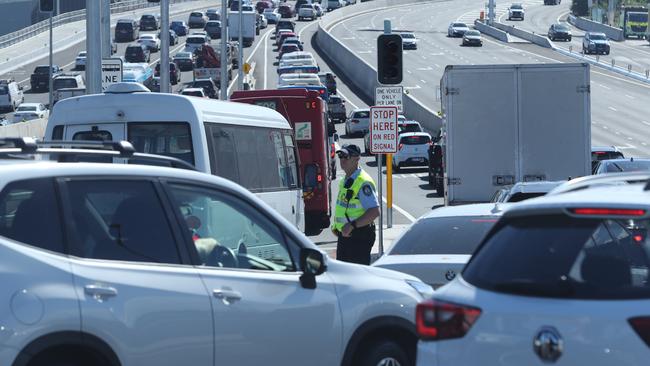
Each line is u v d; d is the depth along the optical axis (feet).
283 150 179.01
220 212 77.25
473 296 54.60
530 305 52.44
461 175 207.72
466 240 110.83
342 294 77.36
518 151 206.59
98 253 66.39
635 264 73.61
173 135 145.48
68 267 64.23
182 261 69.82
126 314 65.46
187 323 68.18
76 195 66.85
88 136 147.13
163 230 69.77
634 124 591.78
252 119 166.30
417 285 85.25
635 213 52.16
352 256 139.85
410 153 452.76
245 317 71.15
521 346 52.37
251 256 75.05
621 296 51.19
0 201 63.36
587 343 50.88
